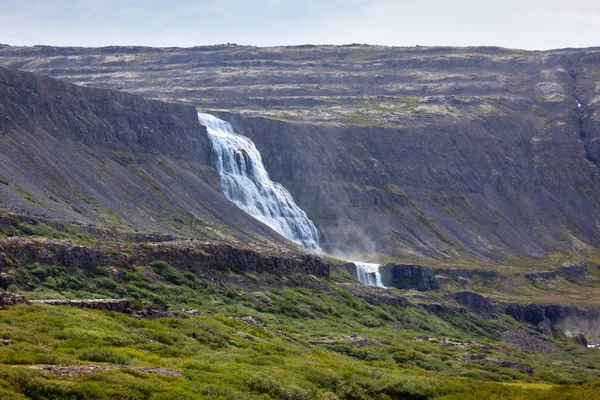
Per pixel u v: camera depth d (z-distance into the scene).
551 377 129.88
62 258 118.44
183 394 62.03
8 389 55.06
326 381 79.88
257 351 91.06
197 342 86.56
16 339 69.56
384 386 83.38
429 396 83.94
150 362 71.88
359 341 123.31
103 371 63.28
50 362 64.44
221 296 134.88
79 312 85.00
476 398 82.69
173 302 121.75
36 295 102.94
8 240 114.81
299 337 116.56
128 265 127.88
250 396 67.38
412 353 120.88
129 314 92.56
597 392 91.75
